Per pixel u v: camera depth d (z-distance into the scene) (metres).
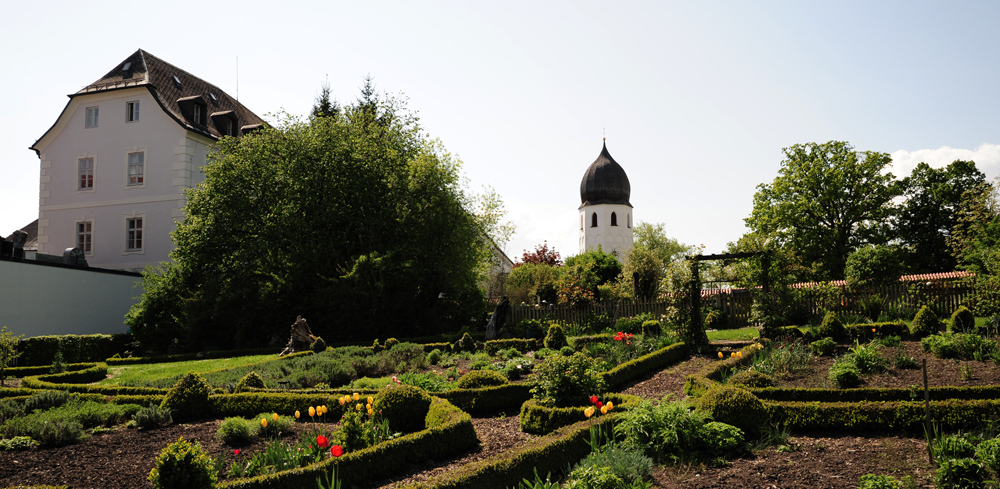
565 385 8.84
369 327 25.30
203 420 10.04
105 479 6.73
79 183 33.62
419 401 8.70
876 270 24.16
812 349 13.68
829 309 20.78
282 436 8.55
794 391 9.01
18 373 18.08
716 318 22.16
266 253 25.64
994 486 5.29
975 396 8.52
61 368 17.59
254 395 10.45
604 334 19.31
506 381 10.95
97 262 32.84
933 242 40.34
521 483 6.04
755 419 7.65
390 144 29.55
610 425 7.46
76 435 8.42
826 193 36.66
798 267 23.42
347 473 6.29
